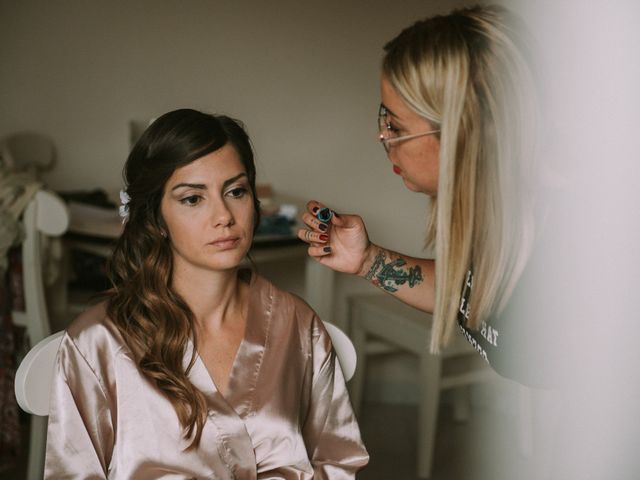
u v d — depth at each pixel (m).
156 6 3.16
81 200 2.87
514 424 3.05
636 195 1.00
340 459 1.30
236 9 3.17
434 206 1.24
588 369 1.03
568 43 1.02
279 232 2.68
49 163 3.16
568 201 1.03
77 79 3.18
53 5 3.13
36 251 2.33
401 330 2.65
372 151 3.25
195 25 3.18
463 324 1.28
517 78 1.01
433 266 1.42
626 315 1.01
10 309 2.36
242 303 1.26
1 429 2.35
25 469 2.49
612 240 1.01
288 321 1.28
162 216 1.19
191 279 1.20
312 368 1.30
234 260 1.17
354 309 2.89
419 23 1.11
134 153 1.20
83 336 1.17
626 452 1.01
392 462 2.69
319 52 3.19
